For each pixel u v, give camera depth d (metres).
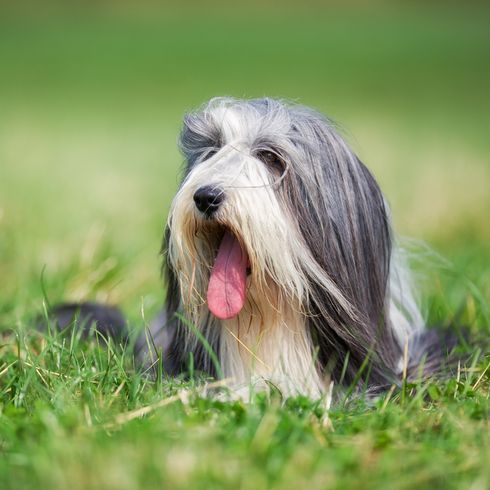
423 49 64.56
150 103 41.69
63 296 10.62
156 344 8.63
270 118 7.77
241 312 7.82
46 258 12.00
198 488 5.27
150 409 6.64
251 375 7.77
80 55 61.47
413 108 39.69
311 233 7.55
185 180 7.87
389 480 5.50
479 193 17.62
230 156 7.56
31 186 18.34
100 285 11.08
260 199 7.34
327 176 7.64
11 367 7.68
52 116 36.22
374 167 22.16
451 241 14.20
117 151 26.64
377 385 7.90
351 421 6.67
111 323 9.32
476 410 6.79
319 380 7.77
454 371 8.14
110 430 6.23
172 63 58.34
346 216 7.69
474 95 44.78
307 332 7.77
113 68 55.94
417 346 8.59
